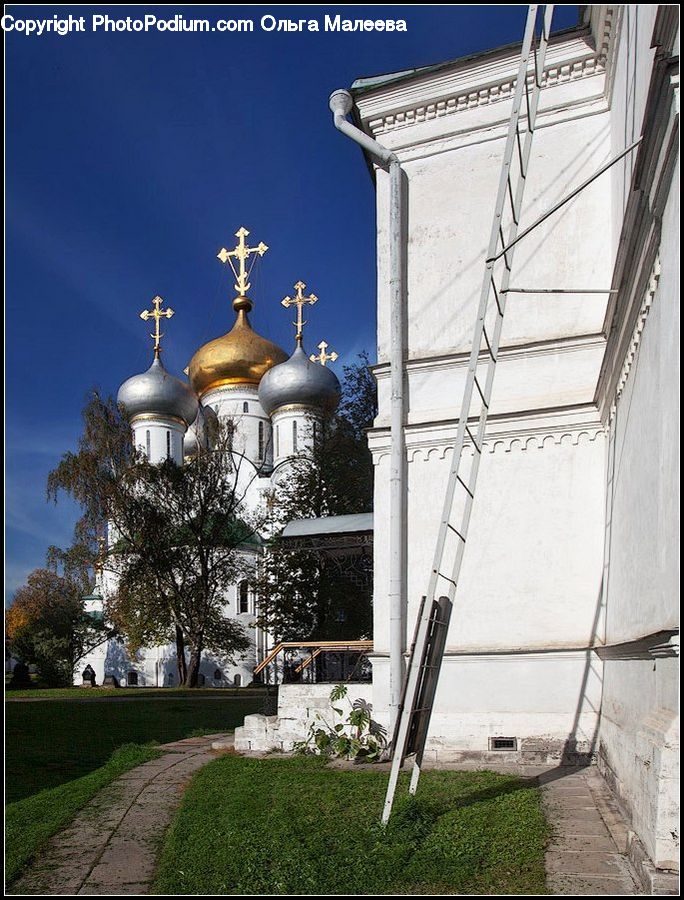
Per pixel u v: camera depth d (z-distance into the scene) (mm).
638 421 8219
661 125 6137
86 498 41000
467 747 11602
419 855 6426
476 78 13281
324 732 12391
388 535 12828
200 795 9195
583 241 12523
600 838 7051
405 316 13391
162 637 39688
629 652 8055
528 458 12203
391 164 13469
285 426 51969
